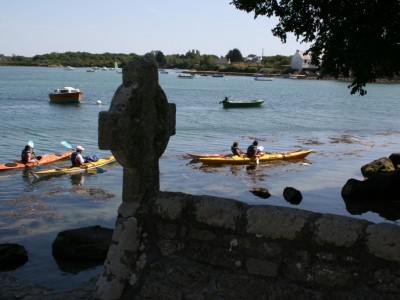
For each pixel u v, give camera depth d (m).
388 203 18.09
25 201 16.83
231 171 23.12
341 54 16.02
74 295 5.87
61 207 16.12
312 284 4.20
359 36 15.38
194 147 30.05
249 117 49.75
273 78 192.12
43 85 99.62
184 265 4.82
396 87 144.25
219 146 30.80
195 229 4.81
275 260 4.39
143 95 4.98
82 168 22.09
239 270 4.56
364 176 22.59
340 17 16.00
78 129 36.94
